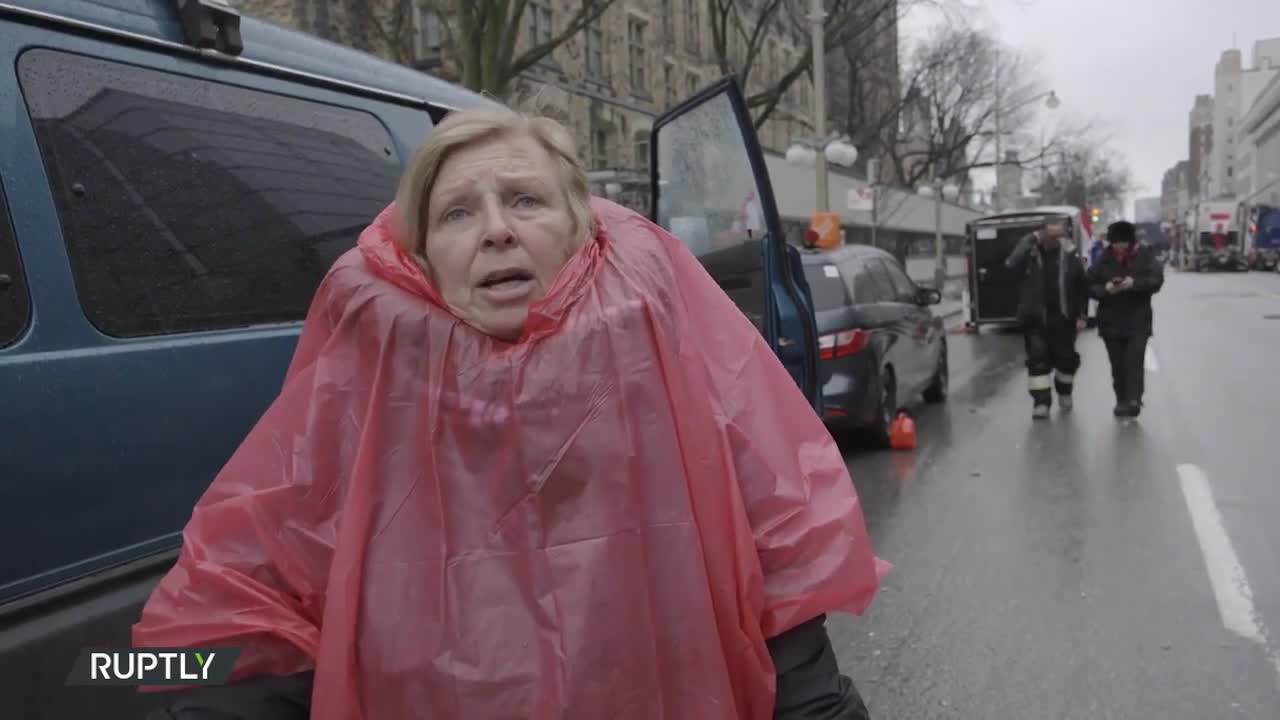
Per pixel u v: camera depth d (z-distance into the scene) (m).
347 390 1.51
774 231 5.11
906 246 42.19
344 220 3.22
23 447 2.16
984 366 15.89
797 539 1.50
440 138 1.55
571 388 1.43
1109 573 5.22
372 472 1.45
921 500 7.01
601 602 1.37
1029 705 3.81
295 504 1.49
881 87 41.53
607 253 1.53
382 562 1.42
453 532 1.41
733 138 5.12
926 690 3.97
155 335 2.51
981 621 4.65
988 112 45.94
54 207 2.34
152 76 2.68
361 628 1.40
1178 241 80.38
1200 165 197.88
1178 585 5.00
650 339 1.47
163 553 2.42
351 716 1.39
